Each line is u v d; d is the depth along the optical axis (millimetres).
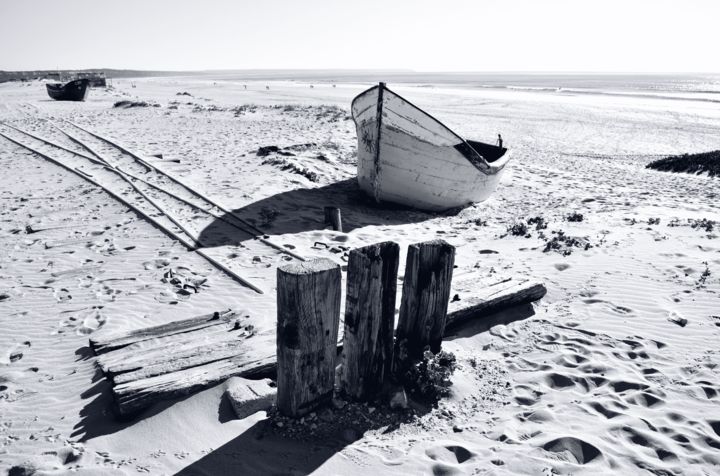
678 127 33219
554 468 3230
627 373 4422
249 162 14898
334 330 3691
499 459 3326
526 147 24484
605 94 77875
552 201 13398
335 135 21203
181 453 3373
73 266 7090
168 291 6230
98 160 14219
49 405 3930
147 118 25797
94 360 4535
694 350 4832
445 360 4297
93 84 57031
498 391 4242
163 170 13117
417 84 122562
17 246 7848
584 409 3914
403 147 10688
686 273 6887
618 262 7504
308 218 9906
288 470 3223
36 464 3227
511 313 5801
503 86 112812
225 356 4262
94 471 3176
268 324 5137
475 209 12500
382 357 3979
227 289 6324
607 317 5641
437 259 4191
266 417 3764
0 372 4430
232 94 55062
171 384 3807
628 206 12414
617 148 24891
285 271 3359
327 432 3623
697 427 3654
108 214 9617
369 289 3668
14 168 13445
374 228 9680
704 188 15273
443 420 3840
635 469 3230
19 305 5840
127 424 3637
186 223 9055
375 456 3369
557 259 7812
